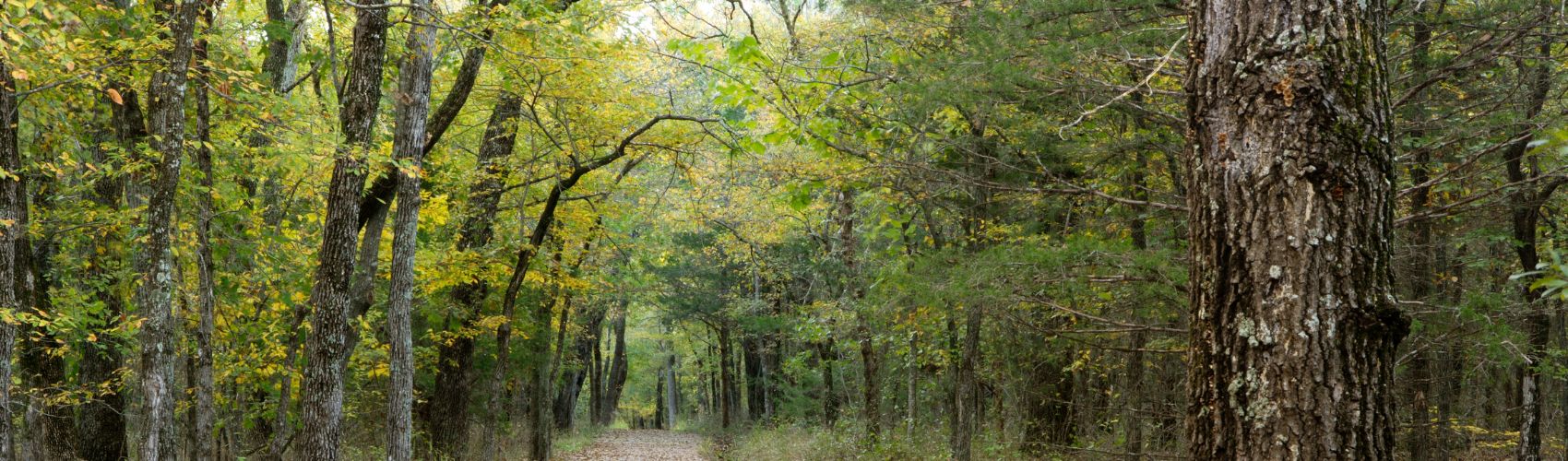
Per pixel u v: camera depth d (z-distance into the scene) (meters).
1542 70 8.30
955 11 8.48
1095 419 17.52
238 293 10.63
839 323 16.75
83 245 10.84
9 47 6.31
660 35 12.62
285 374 10.03
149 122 8.04
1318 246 2.91
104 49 8.73
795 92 10.33
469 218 14.18
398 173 9.53
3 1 6.14
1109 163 10.09
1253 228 3.01
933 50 9.66
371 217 10.33
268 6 10.99
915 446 16.73
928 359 16.70
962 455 13.07
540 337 20.48
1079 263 8.15
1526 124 7.26
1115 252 8.18
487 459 13.95
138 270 8.48
